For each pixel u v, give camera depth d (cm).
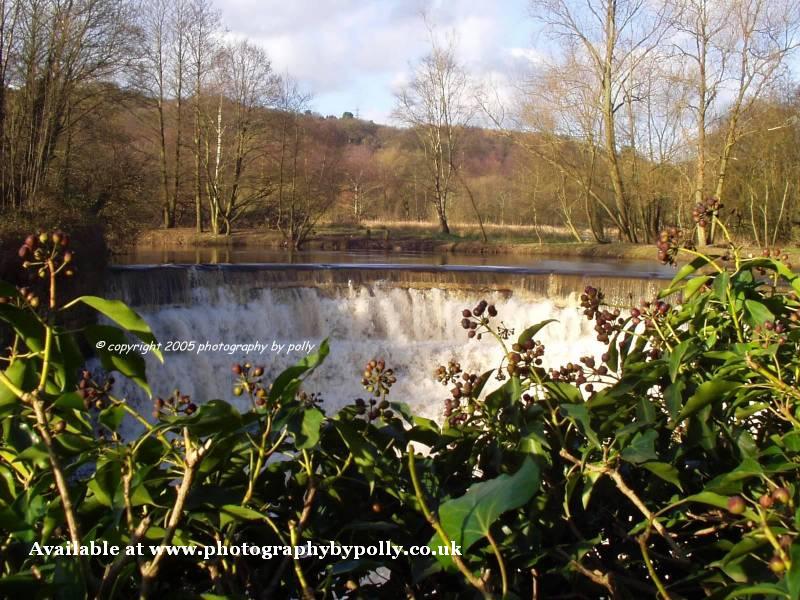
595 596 188
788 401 201
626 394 213
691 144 3472
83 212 2227
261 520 187
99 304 162
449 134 4806
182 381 1514
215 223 4194
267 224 4422
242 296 1750
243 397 1582
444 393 1653
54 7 2534
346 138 8431
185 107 4409
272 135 4156
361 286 1827
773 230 3403
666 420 218
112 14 2703
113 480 165
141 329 164
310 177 4141
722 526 184
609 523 209
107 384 204
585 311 241
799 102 3328
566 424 212
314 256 3241
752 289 234
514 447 205
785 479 192
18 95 2525
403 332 1817
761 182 3325
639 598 196
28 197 2336
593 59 3712
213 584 174
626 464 213
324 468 200
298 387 166
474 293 1845
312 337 1778
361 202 5347
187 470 159
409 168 5856
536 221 4247
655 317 230
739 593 146
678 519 191
